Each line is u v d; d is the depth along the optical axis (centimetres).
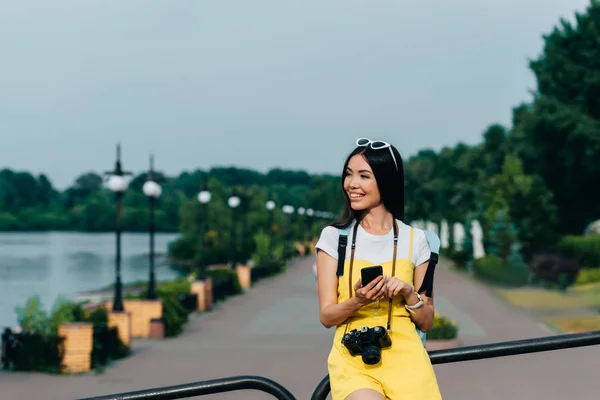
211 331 2080
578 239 3597
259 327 2150
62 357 1460
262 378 338
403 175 340
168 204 16938
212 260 6475
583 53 4428
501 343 347
